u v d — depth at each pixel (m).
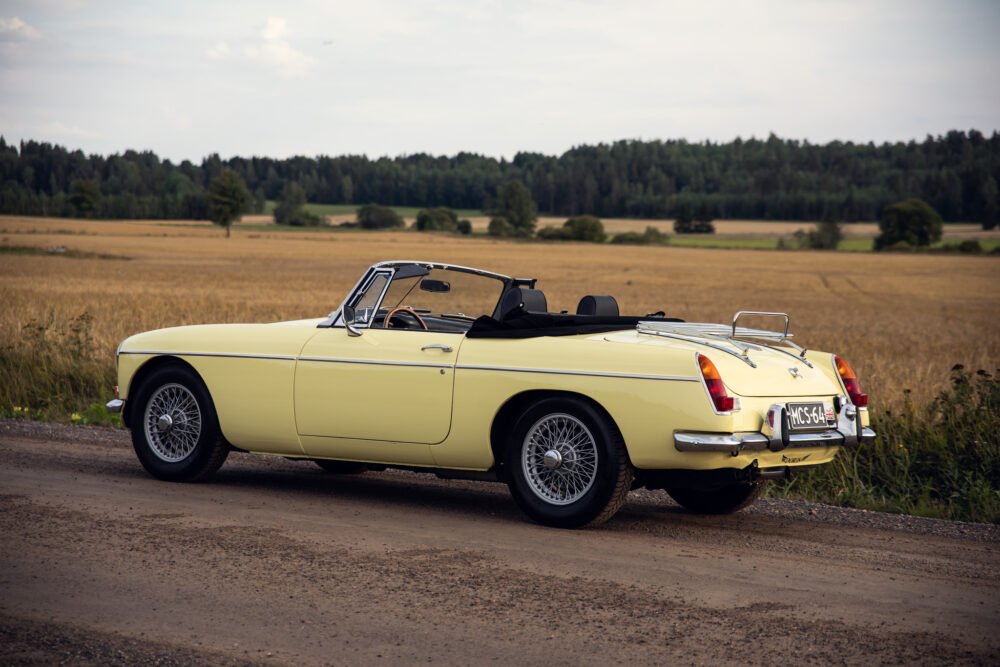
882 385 13.84
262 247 125.31
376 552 6.24
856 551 6.68
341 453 7.89
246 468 9.41
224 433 8.25
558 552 6.36
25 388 13.79
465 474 7.54
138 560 5.92
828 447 7.23
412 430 7.52
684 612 5.17
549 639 4.71
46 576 5.57
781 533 7.21
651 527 7.27
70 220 193.50
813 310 53.31
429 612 5.08
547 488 7.14
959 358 25.02
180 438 8.47
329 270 78.00
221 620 4.91
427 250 128.00
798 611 5.24
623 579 5.76
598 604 5.27
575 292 61.34
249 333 8.27
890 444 10.09
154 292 46.72
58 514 7.05
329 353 7.82
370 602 5.22
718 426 6.55
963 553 6.74
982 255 145.38
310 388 7.86
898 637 4.87
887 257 136.12
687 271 95.62
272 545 6.34
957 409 10.73
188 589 5.39
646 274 88.94
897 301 63.50
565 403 6.95
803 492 9.24
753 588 5.66
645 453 6.73
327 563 5.95
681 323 7.77
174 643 4.59
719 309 48.97
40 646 4.52
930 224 168.12
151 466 8.48
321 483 8.70
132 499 7.64
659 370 6.70
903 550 6.76
